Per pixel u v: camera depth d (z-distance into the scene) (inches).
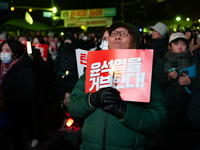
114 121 67.1
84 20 1354.6
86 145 70.2
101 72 68.6
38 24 1000.9
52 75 299.3
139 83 65.1
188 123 126.6
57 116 149.6
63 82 217.0
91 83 70.1
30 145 172.7
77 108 68.5
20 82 118.3
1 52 123.0
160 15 1286.9
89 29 1453.0
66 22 1382.9
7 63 125.3
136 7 1344.7
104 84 67.5
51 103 289.3
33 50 176.6
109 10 1317.7
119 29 75.3
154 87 72.2
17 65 119.8
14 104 117.4
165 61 138.9
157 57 187.0
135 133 67.4
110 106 62.5
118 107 62.5
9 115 117.0
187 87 122.8
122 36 73.5
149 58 65.6
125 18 1371.8
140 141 68.1
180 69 129.7
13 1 1095.6
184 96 125.9
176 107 128.3
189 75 124.3
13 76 119.7
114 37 74.2
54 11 903.7
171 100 128.6
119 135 66.6
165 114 69.7
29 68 122.8
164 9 1263.5
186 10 1167.6
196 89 77.9
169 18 1253.1
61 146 139.9
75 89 77.8
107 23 1334.9
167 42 198.1
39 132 168.4
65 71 214.4
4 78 123.2
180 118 127.3
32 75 122.6
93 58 70.6
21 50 125.3
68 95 147.3
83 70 124.0
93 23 1352.1
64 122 145.6
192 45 182.9
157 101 70.6
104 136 67.0
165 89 131.3
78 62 123.5
